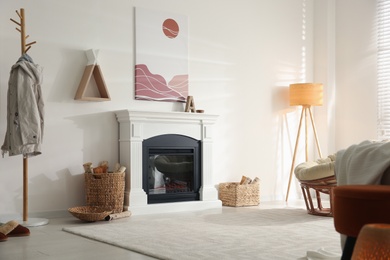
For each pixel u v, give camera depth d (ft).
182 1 19.83
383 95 22.20
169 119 18.43
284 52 23.06
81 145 17.20
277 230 13.51
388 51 22.06
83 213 14.96
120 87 18.15
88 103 17.38
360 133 22.98
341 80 23.72
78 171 17.11
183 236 12.55
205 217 16.21
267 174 22.27
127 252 10.82
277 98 22.72
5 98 15.60
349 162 9.46
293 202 21.42
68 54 16.99
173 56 19.44
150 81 18.76
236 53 21.44
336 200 7.66
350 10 23.41
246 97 21.70
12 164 15.74
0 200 15.51
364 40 22.88
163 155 18.53
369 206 7.14
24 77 14.34
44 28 16.49
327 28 23.65
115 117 17.98
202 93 20.35
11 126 14.29
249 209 18.75
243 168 21.49
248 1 21.85
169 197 18.47
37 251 10.94
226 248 11.02
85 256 10.41
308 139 23.66
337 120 23.84
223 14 21.04
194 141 19.26
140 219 15.94
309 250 10.50
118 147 18.04
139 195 17.46
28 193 16.05
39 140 14.38
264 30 22.38
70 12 17.07
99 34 17.69
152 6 18.95
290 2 23.34
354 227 7.28
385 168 8.60
